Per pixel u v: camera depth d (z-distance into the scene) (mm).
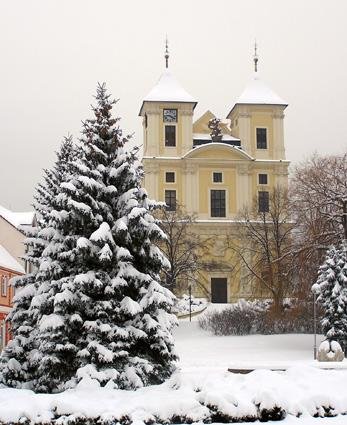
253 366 28969
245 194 86688
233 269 80312
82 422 17047
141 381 21469
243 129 89375
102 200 23859
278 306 59156
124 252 22797
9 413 17344
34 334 25703
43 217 29797
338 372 21125
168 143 87812
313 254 52562
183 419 17453
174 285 72312
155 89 88938
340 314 45531
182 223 76750
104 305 22266
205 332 59938
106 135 24844
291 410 17859
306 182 55438
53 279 23594
